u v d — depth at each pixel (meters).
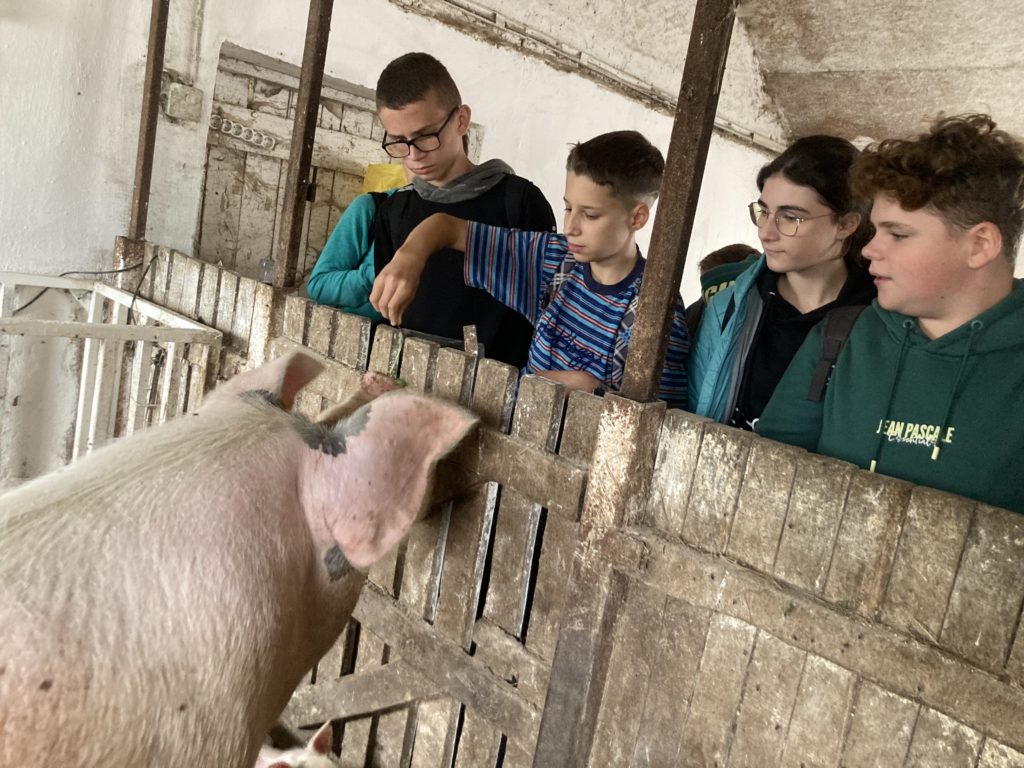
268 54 3.31
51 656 0.62
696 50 1.16
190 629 0.72
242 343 2.31
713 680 1.18
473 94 4.18
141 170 2.89
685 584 1.19
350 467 0.93
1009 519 0.91
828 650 1.05
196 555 0.75
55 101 2.82
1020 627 0.90
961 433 1.05
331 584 0.95
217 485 0.82
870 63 5.48
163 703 0.68
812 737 1.08
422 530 1.65
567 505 1.35
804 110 6.14
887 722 1.01
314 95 2.01
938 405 1.07
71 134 2.88
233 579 0.77
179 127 3.13
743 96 5.95
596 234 1.50
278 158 3.64
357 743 1.82
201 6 3.07
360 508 0.92
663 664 1.24
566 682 1.34
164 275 2.73
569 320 1.63
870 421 1.13
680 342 1.47
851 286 1.40
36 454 3.03
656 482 1.26
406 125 2.00
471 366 1.53
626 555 1.25
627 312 1.54
